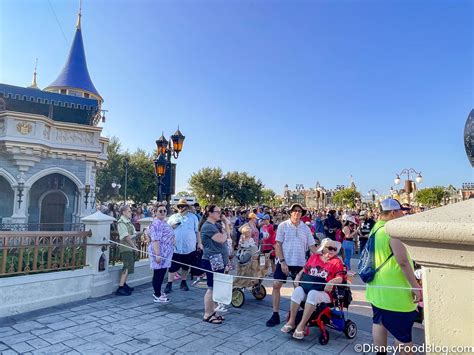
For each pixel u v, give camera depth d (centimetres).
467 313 123
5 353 387
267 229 942
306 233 534
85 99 1644
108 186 3800
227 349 416
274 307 520
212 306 518
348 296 470
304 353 411
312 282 467
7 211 1487
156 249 621
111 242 674
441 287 131
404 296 312
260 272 646
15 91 1486
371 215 1373
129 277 750
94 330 466
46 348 402
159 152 1031
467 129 144
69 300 597
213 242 523
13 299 523
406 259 299
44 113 1789
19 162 1431
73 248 622
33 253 571
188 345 425
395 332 313
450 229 121
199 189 5594
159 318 526
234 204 5875
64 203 1631
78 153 1616
